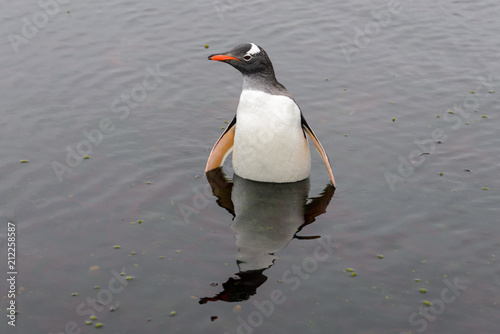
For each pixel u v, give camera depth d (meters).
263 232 8.19
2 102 11.56
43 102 11.65
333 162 9.95
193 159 10.04
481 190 9.11
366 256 7.65
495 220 8.38
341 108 11.70
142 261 7.53
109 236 8.02
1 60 13.16
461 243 7.89
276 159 9.04
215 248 7.82
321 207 8.77
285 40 14.57
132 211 8.58
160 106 11.75
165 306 6.74
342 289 7.04
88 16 15.55
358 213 8.61
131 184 9.24
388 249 7.79
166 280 7.17
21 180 9.20
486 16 15.87
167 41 14.40
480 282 7.15
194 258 7.61
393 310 6.70
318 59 13.69
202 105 11.85
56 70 12.89
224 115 11.52
